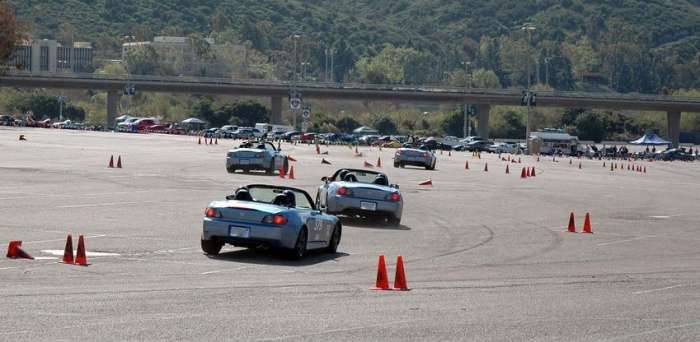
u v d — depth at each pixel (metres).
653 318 26.81
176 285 29.38
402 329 23.77
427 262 37.91
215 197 61.94
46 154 109.06
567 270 37.28
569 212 65.38
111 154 113.88
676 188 104.12
